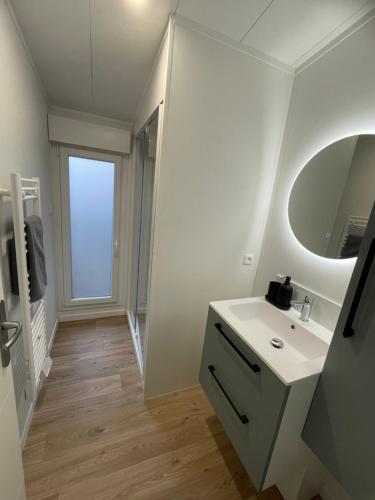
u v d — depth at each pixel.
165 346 1.57
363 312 0.71
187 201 1.36
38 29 1.21
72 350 2.08
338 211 1.16
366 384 0.69
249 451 0.97
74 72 1.57
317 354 1.07
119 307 2.77
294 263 1.40
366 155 1.04
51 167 2.13
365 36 1.02
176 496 1.11
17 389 1.18
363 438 0.70
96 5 1.05
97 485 1.12
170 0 1.00
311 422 0.88
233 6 1.02
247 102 1.34
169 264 1.43
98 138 2.16
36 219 1.32
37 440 1.29
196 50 1.15
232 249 1.58
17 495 0.78
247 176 1.48
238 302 1.37
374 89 1.00
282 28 1.12
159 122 1.26
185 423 1.48
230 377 1.12
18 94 1.21
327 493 1.11
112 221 2.53
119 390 1.69
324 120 1.22
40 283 1.30
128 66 1.48
